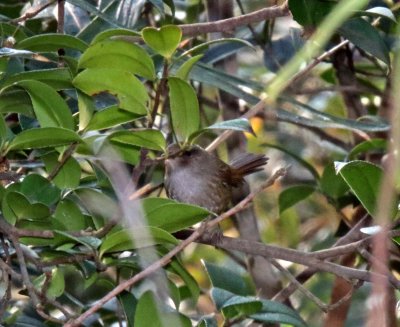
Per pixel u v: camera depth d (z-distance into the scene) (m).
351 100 11.94
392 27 9.31
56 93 7.49
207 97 13.79
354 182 6.95
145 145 7.25
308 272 10.71
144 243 6.94
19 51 7.13
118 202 7.62
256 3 11.93
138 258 7.74
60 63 8.66
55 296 7.74
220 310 7.80
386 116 10.23
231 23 8.50
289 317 8.12
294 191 10.86
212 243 8.27
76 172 7.82
